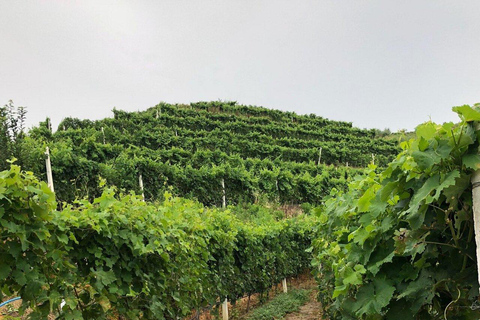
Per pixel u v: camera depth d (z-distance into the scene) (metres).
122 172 11.39
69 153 9.77
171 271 4.14
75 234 3.07
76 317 2.75
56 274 2.76
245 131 26.64
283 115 33.31
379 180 3.01
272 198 15.80
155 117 24.95
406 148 2.04
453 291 1.78
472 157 1.54
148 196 12.03
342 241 3.01
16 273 2.46
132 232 3.53
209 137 22.53
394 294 2.02
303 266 10.39
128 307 3.52
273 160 22.28
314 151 24.45
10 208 2.43
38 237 2.54
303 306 8.21
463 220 1.70
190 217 5.14
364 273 2.15
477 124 1.55
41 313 2.63
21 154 7.68
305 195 17.31
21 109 7.80
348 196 3.69
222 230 6.28
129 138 18.47
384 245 2.13
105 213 3.25
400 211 2.00
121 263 3.43
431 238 1.88
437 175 1.65
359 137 31.91
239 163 17.59
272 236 8.60
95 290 3.01
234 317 7.19
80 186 9.89
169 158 15.99
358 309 2.06
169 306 4.19
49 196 2.64
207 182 13.68
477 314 1.79
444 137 1.66
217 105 32.41
